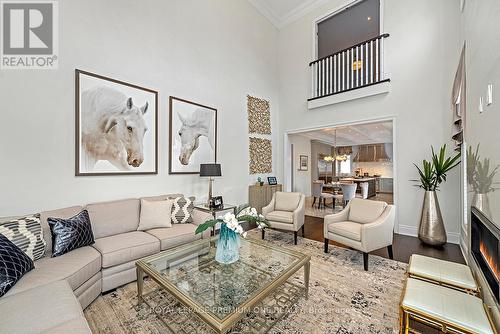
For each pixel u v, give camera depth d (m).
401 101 4.07
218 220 1.99
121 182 3.01
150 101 3.34
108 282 2.09
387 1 4.26
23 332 1.11
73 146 2.59
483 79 1.59
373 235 2.67
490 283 1.36
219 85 4.48
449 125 3.59
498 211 1.29
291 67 5.89
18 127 2.25
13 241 1.74
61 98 2.51
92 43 2.77
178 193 3.70
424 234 3.42
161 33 3.51
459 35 3.49
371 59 4.47
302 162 8.54
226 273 1.86
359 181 7.40
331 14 5.26
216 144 4.39
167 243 2.53
